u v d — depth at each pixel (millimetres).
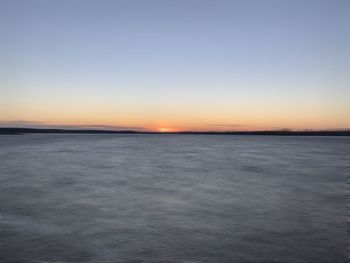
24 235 6121
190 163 20141
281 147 42281
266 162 20938
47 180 13141
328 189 11195
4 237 5984
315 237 6039
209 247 5531
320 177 14141
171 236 6113
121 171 16062
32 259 4984
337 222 7059
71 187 11508
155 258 5059
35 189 11109
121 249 5438
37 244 5641
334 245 5605
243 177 14141
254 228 6625
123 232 6352
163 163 20109
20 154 26562
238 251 5344
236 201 9258
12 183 12375
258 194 10305
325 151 33469
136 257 5098
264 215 7680
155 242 5777
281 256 5125
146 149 34812
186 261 4941
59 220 7195
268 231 6426
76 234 6207
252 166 18516
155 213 7855
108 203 8961
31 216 7531
